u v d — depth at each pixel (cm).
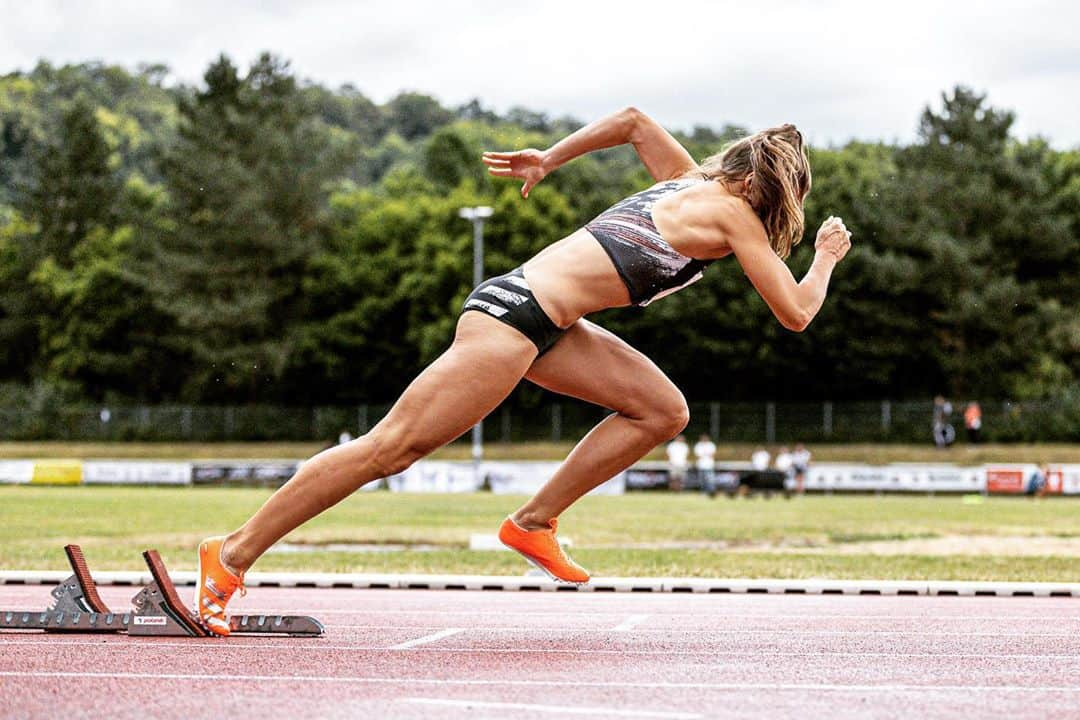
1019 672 873
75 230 12750
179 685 758
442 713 661
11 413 9506
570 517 4109
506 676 812
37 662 856
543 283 925
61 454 8850
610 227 941
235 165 10069
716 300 9219
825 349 9088
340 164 10512
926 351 8969
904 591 1858
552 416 8669
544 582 1911
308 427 9269
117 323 11169
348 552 2612
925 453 7525
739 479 5950
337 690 743
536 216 9912
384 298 10300
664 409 989
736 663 906
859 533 3362
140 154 19350
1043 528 3606
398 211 10606
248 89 10662
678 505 5084
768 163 937
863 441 7931
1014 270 8875
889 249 8925
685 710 680
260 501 5147
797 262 8906
